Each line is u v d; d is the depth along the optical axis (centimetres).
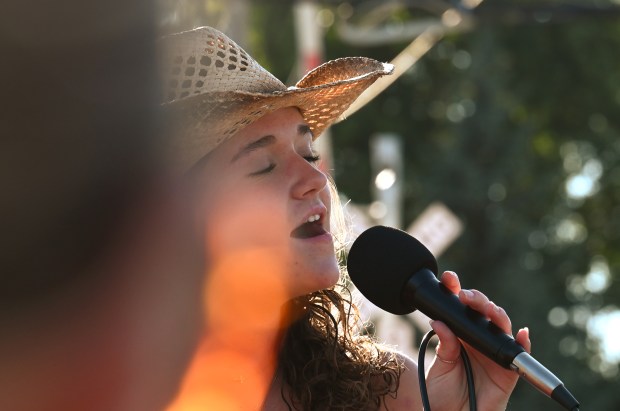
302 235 536
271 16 5075
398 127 5172
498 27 5222
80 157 145
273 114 544
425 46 2197
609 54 5569
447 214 1806
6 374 147
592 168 5769
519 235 4472
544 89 5588
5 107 142
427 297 520
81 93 144
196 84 502
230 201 512
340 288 630
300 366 568
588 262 5078
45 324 147
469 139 4644
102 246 147
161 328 163
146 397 162
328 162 1967
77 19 143
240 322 518
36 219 143
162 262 157
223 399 519
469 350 548
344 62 652
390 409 571
